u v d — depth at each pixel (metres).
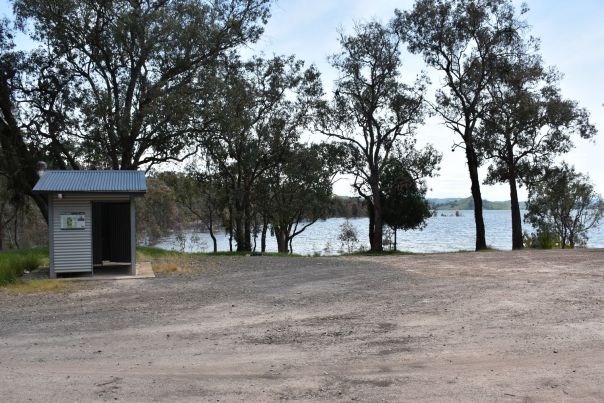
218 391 5.47
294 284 13.41
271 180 39.75
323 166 38.09
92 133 27.58
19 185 29.77
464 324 8.35
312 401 5.17
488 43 32.19
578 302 10.00
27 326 8.74
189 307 10.31
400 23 34.31
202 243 53.31
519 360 6.39
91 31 27.77
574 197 39.75
